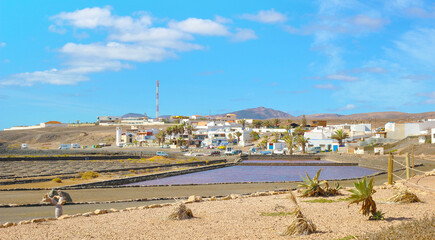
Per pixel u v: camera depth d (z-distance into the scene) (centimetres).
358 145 11762
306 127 18812
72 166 8325
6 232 1500
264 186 4566
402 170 6481
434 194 2298
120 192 4012
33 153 13962
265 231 1412
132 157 11594
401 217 1560
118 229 1530
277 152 12294
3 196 3622
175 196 3641
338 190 2709
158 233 1430
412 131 11975
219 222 1631
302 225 1327
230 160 10525
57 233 1467
